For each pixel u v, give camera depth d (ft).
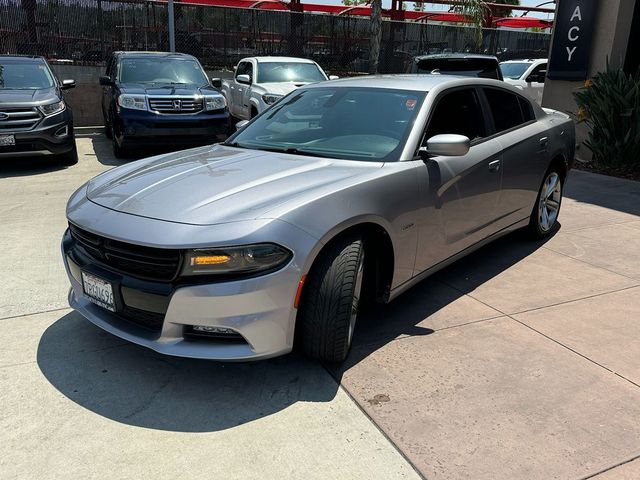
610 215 21.33
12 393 9.37
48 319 12.03
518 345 11.27
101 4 43.62
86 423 8.67
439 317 12.51
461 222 13.19
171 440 8.32
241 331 8.84
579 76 30.55
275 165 11.39
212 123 31.17
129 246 9.18
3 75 30.14
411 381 9.93
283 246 8.88
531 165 16.11
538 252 17.11
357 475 7.69
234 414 8.96
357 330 11.83
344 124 12.96
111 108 32.40
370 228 10.45
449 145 11.19
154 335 9.29
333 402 9.30
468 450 8.18
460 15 55.57
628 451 8.19
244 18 48.44
